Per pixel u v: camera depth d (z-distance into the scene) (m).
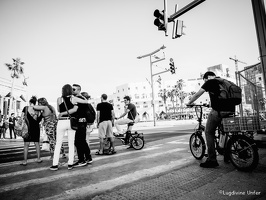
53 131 4.66
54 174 3.44
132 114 6.08
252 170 3.11
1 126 14.55
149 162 4.07
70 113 3.73
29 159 4.95
